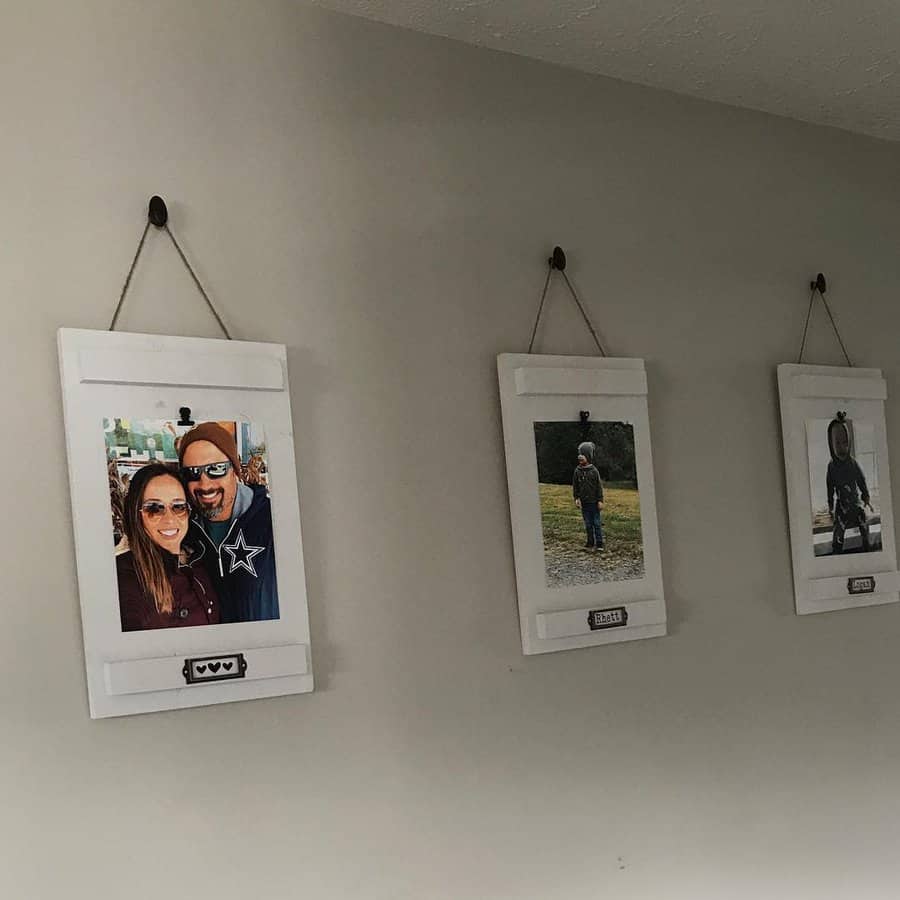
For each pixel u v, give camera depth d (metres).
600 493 1.84
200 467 1.45
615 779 1.81
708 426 2.03
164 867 1.38
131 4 1.48
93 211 1.43
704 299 2.05
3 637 1.31
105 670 1.35
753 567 2.06
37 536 1.34
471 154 1.78
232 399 1.49
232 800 1.43
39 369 1.37
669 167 2.03
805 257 2.21
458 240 1.75
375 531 1.61
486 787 1.66
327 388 1.59
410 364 1.68
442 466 1.69
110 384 1.39
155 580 1.40
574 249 1.89
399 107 1.71
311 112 1.62
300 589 1.52
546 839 1.71
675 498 1.97
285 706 1.50
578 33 1.79
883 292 2.33
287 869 1.47
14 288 1.36
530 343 1.81
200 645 1.42
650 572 1.88
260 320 1.54
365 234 1.65
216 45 1.55
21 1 1.40
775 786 2.02
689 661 1.94
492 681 1.70
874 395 2.24
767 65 1.95
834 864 2.08
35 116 1.40
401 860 1.57
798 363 2.18
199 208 1.51
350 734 1.55
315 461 1.57
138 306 1.45
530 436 1.77
